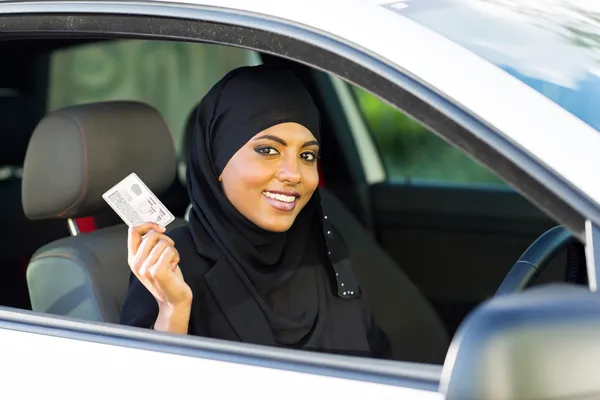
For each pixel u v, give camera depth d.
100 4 2.17
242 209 2.54
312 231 2.76
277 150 2.52
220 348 1.93
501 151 1.73
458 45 1.89
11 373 2.04
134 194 2.35
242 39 1.99
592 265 1.64
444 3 2.12
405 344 3.61
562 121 1.76
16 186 4.16
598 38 2.16
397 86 1.83
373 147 4.28
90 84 4.54
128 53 4.59
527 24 2.13
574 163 1.70
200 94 4.59
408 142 4.32
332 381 1.80
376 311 3.63
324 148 4.22
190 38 2.05
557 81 1.88
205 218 2.59
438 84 1.80
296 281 2.67
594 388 1.37
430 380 1.75
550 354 1.37
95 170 2.75
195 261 2.57
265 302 2.61
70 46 4.29
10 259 3.84
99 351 2.00
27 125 4.43
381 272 3.68
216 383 1.87
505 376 1.37
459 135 1.76
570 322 1.38
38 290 2.89
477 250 3.83
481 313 1.42
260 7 1.99
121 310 2.56
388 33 1.89
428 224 3.94
